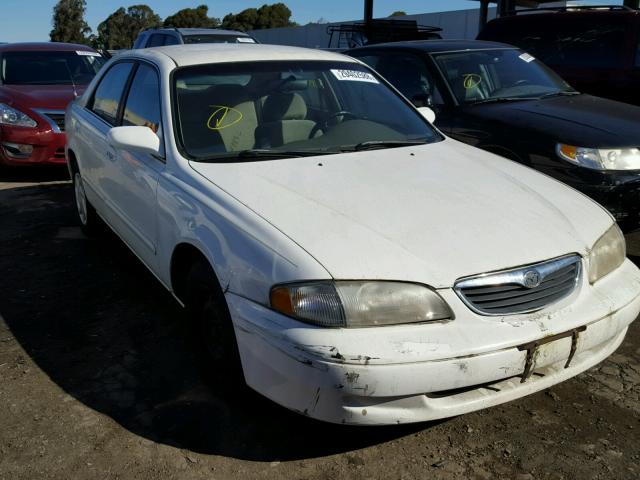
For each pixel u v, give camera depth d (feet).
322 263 7.68
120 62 14.76
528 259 8.22
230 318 8.59
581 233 9.07
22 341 11.41
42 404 9.49
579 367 8.63
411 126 12.85
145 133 10.91
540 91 19.08
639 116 16.42
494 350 7.55
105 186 13.89
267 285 7.87
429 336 7.43
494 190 9.93
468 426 9.09
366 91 13.29
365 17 53.78
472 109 17.58
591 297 8.56
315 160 10.65
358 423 7.54
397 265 7.75
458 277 7.79
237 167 10.19
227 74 12.05
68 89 25.35
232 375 8.90
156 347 11.23
